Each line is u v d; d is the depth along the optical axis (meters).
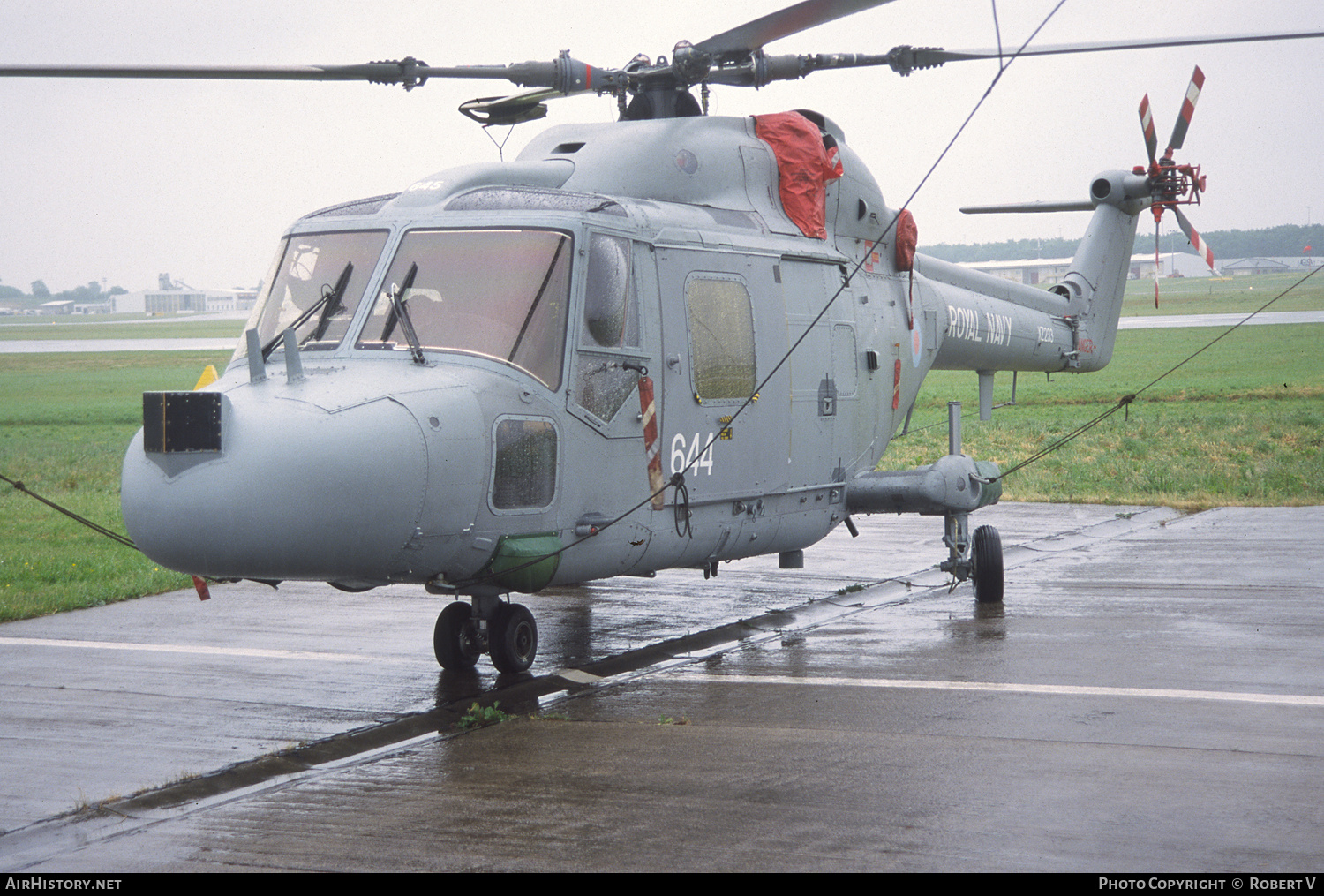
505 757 6.41
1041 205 16.33
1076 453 25.67
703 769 6.13
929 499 10.30
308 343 7.51
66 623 10.47
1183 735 6.61
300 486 6.45
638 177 9.03
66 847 5.22
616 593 11.87
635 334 8.14
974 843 5.04
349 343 7.41
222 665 8.86
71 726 7.20
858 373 10.53
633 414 8.09
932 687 7.86
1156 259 14.66
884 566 13.35
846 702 7.51
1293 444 26.58
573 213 7.85
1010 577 12.27
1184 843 5.02
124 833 5.38
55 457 28.36
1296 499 17.98
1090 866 4.78
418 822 5.42
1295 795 5.60
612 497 7.96
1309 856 4.86
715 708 7.42
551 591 12.02
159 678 8.44
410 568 7.02
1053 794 5.66
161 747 6.76
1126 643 9.11
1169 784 5.79
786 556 10.50
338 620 10.65
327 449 6.52
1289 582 11.60
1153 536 14.98
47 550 14.31
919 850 4.97
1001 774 5.97
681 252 8.61
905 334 11.45
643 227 8.34
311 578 6.82
